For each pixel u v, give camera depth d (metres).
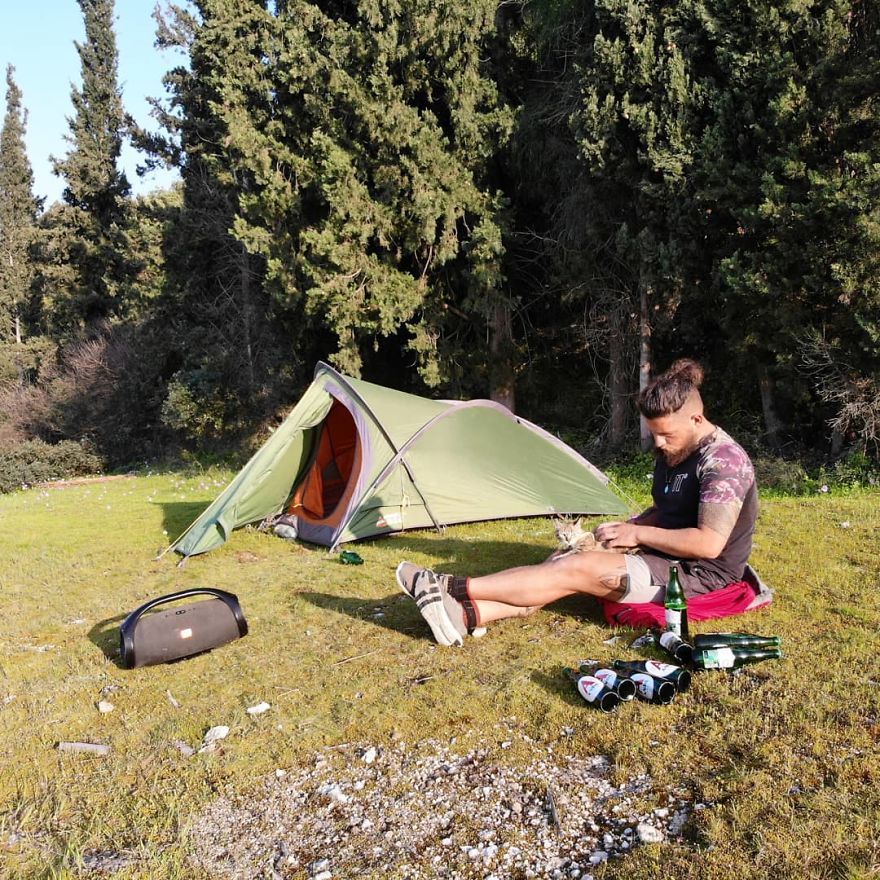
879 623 4.08
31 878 2.58
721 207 10.09
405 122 13.59
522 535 7.11
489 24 13.79
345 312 14.66
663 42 10.81
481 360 15.60
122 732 3.61
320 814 2.88
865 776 2.71
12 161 34.88
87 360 25.80
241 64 16.73
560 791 2.86
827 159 9.52
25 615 5.66
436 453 7.71
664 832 2.56
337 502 7.95
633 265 11.94
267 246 15.52
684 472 4.17
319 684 3.97
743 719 3.16
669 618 3.85
